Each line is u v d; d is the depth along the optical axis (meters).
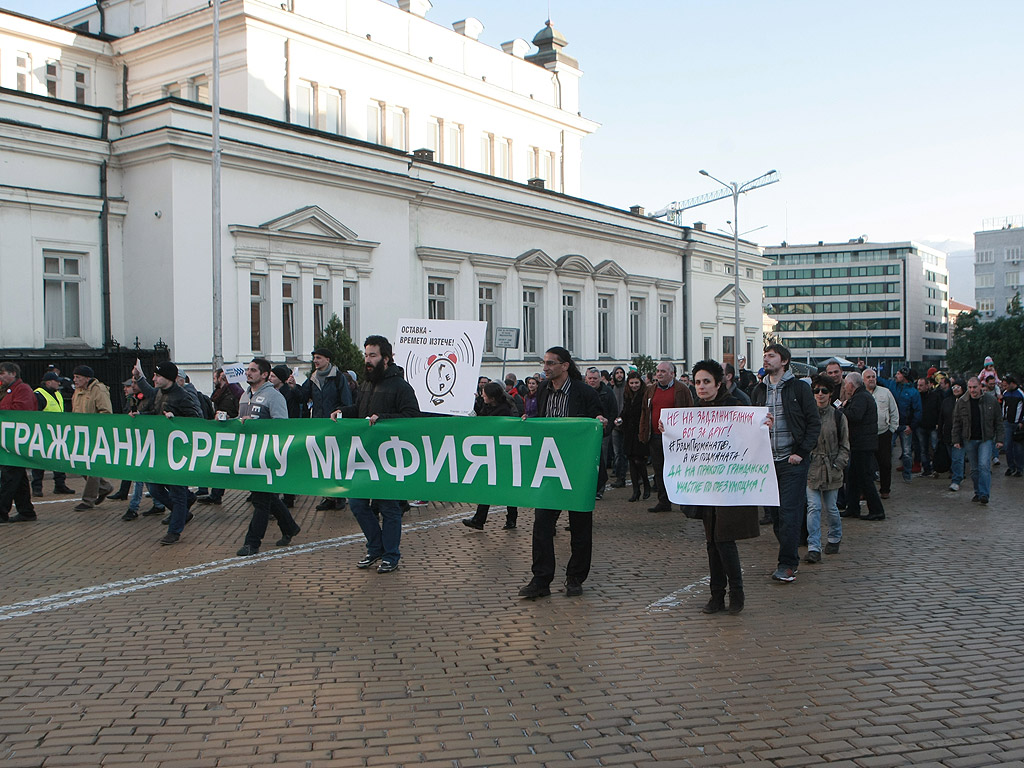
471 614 6.93
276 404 9.82
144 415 10.05
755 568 8.71
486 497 7.74
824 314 139.12
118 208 23.27
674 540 10.39
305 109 29.81
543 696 5.13
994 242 127.75
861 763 4.26
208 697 5.12
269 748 4.42
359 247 26.95
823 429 9.23
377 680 5.41
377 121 32.53
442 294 31.20
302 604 7.23
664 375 12.67
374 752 4.38
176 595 7.52
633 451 14.02
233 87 28.25
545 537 7.46
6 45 28.22
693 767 4.23
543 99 41.78
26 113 21.72
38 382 21.00
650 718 4.80
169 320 22.53
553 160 42.44
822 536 10.72
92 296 22.88
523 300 34.81
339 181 26.25
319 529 10.99
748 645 6.11
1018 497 14.34
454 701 5.06
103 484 13.66
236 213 23.64
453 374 10.11
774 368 8.07
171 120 22.41
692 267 45.09
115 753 4.36
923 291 141.75
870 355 136.12
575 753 4.37
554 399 7.88
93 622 6.68
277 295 24.66
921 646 6.07
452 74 35.19
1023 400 17.64
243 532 10.77
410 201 29.14
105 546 9.76
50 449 10.70
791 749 4.41
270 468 9.10
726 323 48.59
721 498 6.84
